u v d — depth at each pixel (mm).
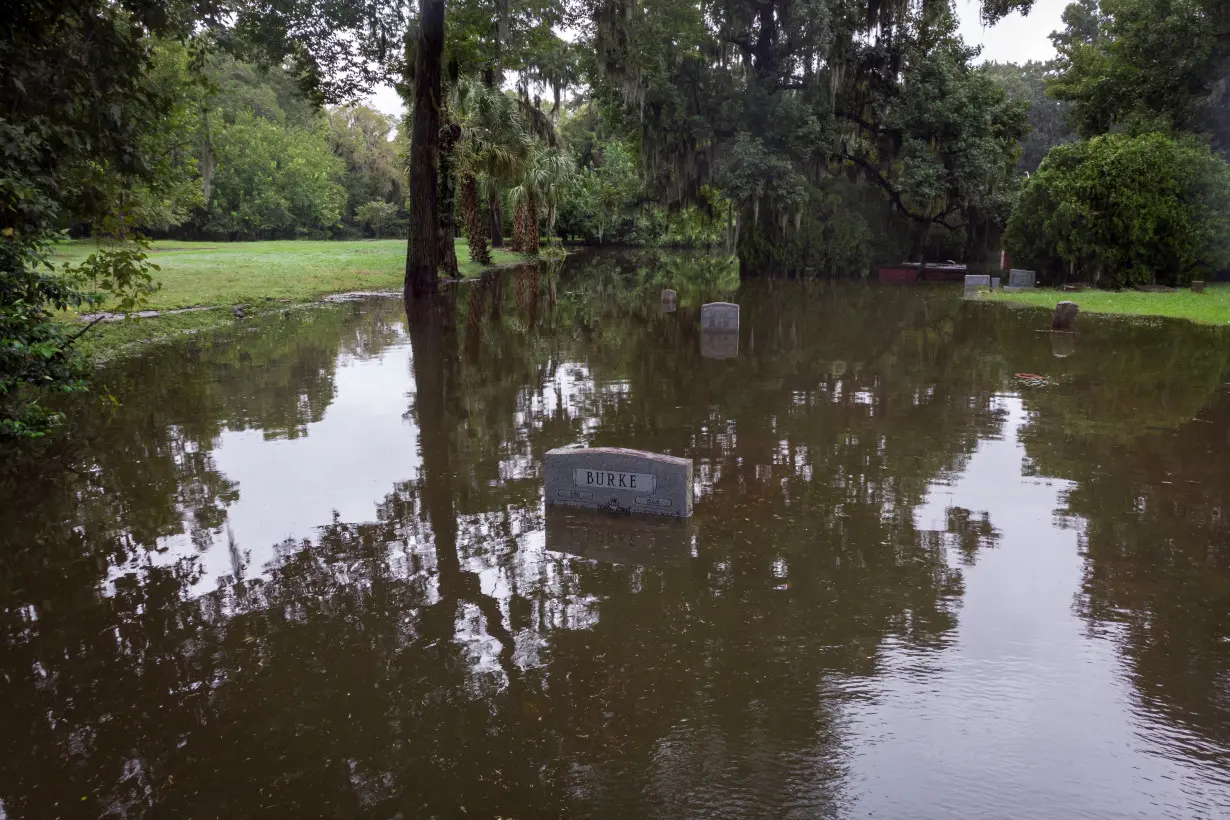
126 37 10281
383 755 3131
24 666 3826
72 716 3422
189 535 5441
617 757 3104
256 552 5137
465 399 9875
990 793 2893
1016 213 26172
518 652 3883
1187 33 26469
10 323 7746
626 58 26031
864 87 32188
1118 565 4828
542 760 3088
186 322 17141
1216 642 3945
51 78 9047
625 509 5785
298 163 65062
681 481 5598
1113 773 3008
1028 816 2773
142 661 3852
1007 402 9375
